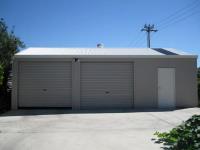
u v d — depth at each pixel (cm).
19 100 1551
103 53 1642
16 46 1619
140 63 1578
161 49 1883
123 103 1581
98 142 779
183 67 1592
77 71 1551
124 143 765
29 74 1555
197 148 657
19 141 796
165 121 1128
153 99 1576
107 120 1157
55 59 1552
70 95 1562
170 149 697
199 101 1764
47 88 1559
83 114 1338
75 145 749
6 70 1587
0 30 1560
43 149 714
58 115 1312
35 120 1171
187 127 802
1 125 1055
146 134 878
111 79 1578
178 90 1588
